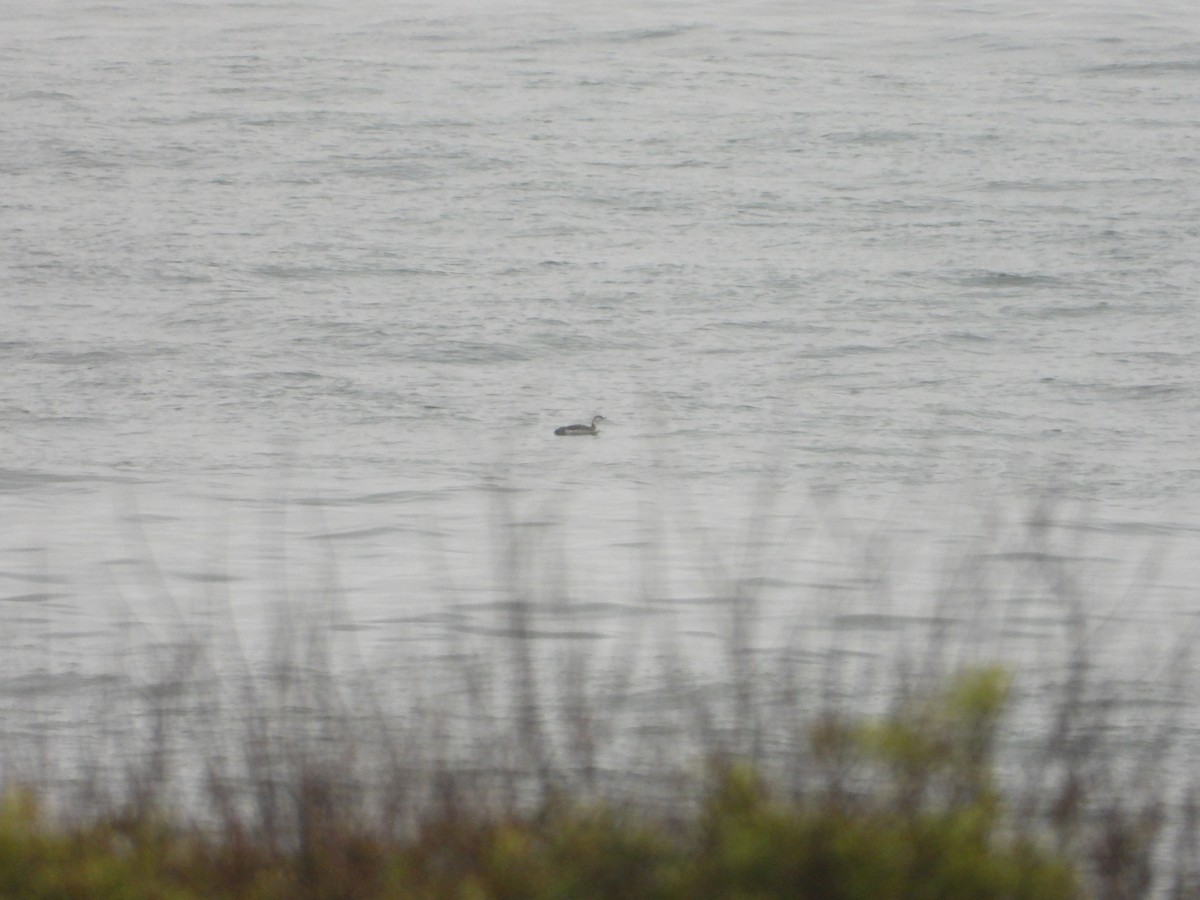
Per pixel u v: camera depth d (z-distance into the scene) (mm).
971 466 82812
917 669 30891
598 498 69188
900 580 44406
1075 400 104375
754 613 40219
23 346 118312
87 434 90750
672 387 108812
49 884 18875
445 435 92812
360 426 95188
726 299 141625
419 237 168250
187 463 81625
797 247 165125
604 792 22031
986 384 109562
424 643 38094
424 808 21203
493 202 187875
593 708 28562
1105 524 61375
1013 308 138500
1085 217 178875
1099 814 22406
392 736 23953
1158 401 104188
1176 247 164250
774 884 18203
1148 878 20891
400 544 56125
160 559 53062
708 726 24469
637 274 152000
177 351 118000
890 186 198125
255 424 95375
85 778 24844
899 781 20188
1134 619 41000
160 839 20625
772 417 98500
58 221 171125
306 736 23531
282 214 178625
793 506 66875
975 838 18781
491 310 136000
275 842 20750
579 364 116562
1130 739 29000
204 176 198625
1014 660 33531
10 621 42375
